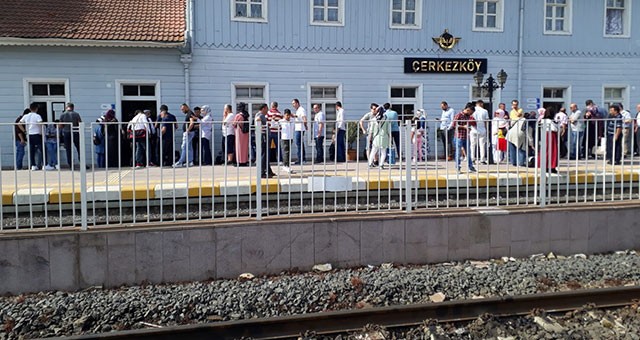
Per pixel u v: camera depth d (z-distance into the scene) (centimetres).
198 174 859
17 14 1658
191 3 1709
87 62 1666
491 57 1978
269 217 815
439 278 749
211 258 770
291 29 1814
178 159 849
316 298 683
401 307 610
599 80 2086
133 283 748
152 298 679
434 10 1920
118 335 549
